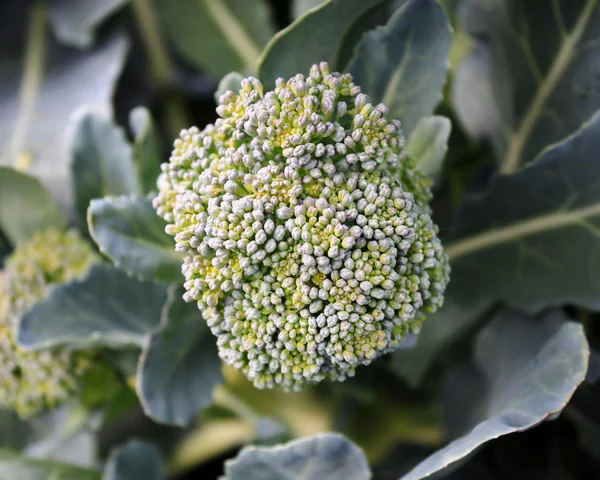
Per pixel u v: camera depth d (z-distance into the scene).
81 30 0.50
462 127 0.47
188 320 0.40
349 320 0.36
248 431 0.50
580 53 0.42
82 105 0.50
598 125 0.39
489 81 0.46
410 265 0.36
